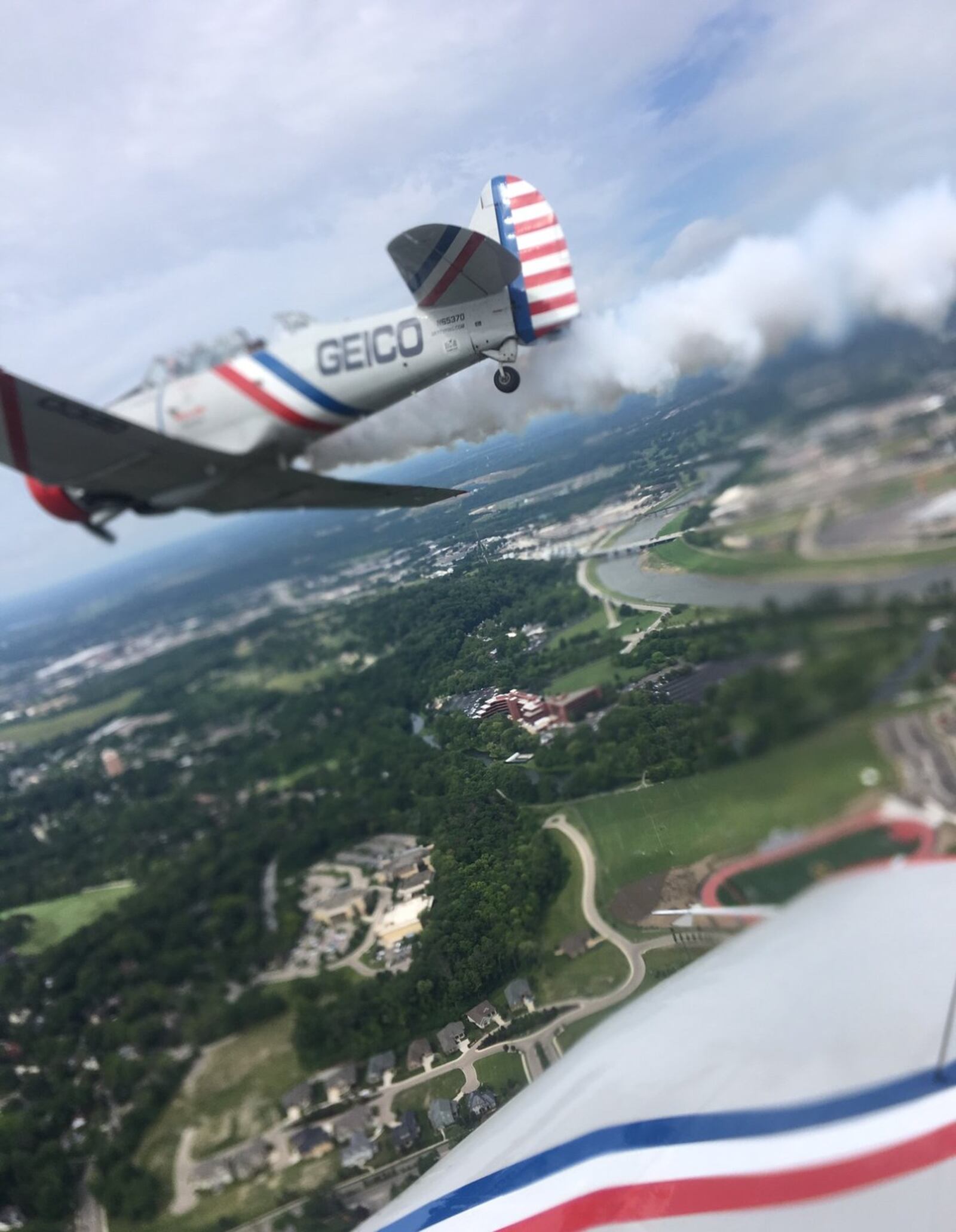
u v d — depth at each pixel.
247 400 7.88
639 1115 4.45
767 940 5.54
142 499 7.76
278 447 8.09
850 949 4.99
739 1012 4.87
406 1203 5.14
